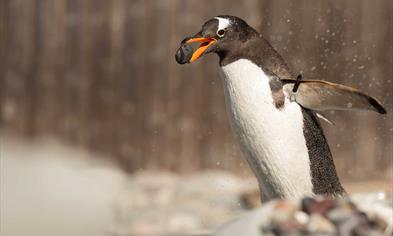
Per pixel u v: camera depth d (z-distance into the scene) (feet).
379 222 17.67
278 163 27.14
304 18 53.57
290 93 26.89
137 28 55.01
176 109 54.95
